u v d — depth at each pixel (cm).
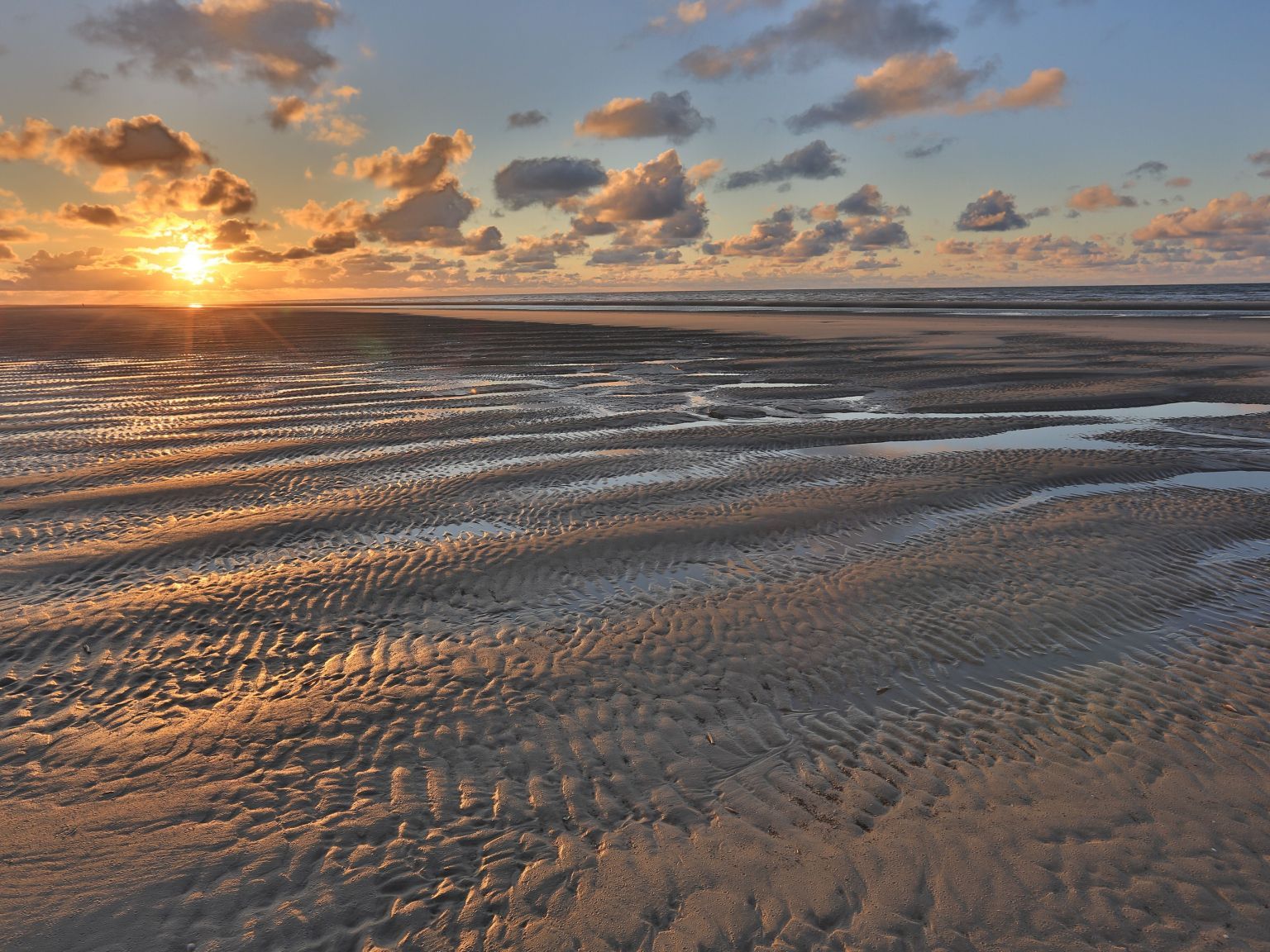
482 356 3934
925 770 619
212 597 955
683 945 454
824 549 1130
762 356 3778
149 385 2841
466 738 661
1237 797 582
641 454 1722
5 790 587
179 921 468
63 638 845
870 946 455
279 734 662
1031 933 466
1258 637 844
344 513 1290
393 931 463
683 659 802
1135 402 2383
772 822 558
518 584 1003
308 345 4638
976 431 1973
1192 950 454
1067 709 707
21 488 1456
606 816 566
